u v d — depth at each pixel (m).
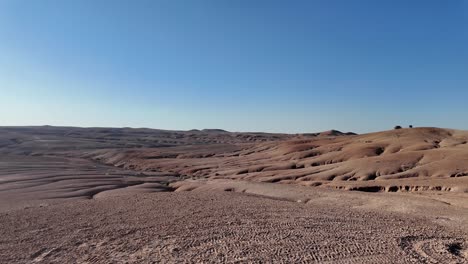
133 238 18.75
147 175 78.81
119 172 82.00
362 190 54.81
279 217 22.72
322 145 125.38
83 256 16.41
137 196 34.34
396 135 121.19
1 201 38.41
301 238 17.86
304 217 22.69
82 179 60.50
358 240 17.44
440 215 25.86
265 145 148.50
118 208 27.30
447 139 109.88
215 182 58.66
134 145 198.50
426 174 65.25
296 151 122.50
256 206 27.02
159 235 19.06
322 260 14.86
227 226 20.42
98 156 144.62
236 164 110.69
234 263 14.70
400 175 66.56
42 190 48.12
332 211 25.11
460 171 63.09
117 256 16.12
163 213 24.69
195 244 17.28
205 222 21.53
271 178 78.88
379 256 15.21
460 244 17.16
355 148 103.31
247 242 17.33
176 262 14.99
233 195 35.09
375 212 25.41
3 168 74.88
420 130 123.62
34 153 153.25
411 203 32.28
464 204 34.38
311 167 87.81
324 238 17.83
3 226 22.28
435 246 16.53
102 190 50.25
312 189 46.66
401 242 17.08
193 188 54.84
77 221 23.14
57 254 16.86
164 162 122.00
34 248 17.83
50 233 20.44
